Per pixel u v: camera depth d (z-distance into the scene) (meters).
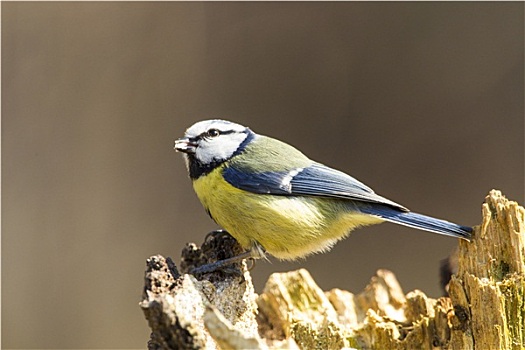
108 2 13.72
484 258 5.76
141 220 13.06
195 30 13.83
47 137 13.20
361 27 13.46
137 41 13.73
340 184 6.75
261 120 13.51
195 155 6.92
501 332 5.49
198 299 5.06
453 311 5.89
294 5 13.79
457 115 12.94
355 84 13.35
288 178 6.75
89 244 12.78
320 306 6.96
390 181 12.98
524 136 12.62
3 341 11.88
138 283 12.45
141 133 13.44
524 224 5.66
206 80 13.70
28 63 13.33
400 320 6.58
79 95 13.42
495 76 12.91
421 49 13.20
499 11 12.98
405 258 12.39
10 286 12.27
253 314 6.37
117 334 11.95
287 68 13.62
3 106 13.12
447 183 12.80
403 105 13.18
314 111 13.41
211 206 6.91
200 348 4.43
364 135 13.22
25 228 12.71
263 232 6.73
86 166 13.20
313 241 6.83
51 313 12.17
